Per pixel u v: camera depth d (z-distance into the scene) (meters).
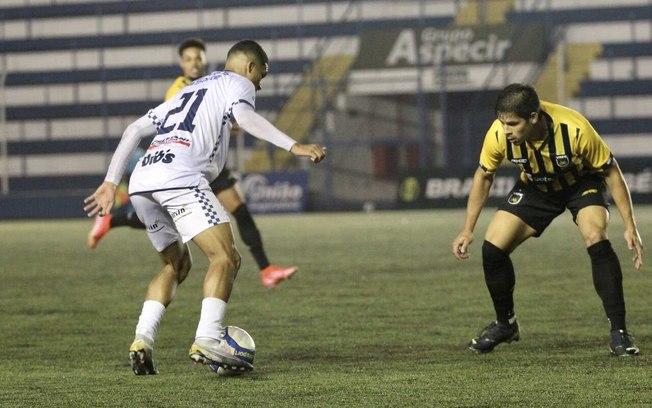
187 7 102.44
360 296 24.77
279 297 24.92
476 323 19.69
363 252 39.50
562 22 99.00
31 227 70.12
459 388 12.88
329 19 101.12
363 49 95.62
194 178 14.21
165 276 15.05
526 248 39.06
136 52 102.81
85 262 37.38
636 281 26.20
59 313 22.53
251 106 14.45
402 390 12.81
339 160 95.31
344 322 20.17
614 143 97.62
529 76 93.25
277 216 83.81
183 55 25.58
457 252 16.11
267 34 101.44
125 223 32.16
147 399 12.52
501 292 15.88
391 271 31.27
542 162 15.17
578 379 13.33
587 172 15.79
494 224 16.00
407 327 19.30
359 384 13.32
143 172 14.39
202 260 37.66
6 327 20.28
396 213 81.19
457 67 93.88
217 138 14.43
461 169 85.44
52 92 102.75
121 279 30.58
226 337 13.91
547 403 11.84
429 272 30.70
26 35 103.50
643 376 13.45
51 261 37.97
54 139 102.19
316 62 100.19
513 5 99.38
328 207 94.19
